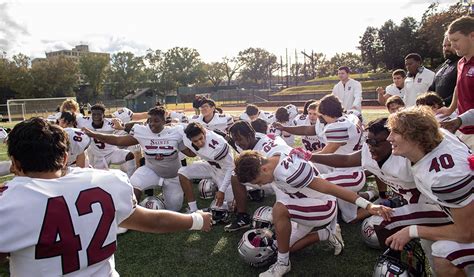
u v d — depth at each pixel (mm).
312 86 50094
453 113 4184
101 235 1655
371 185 5371
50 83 60531
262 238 3305
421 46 44500
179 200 4996
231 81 94438
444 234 2291
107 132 6000
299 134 5395
